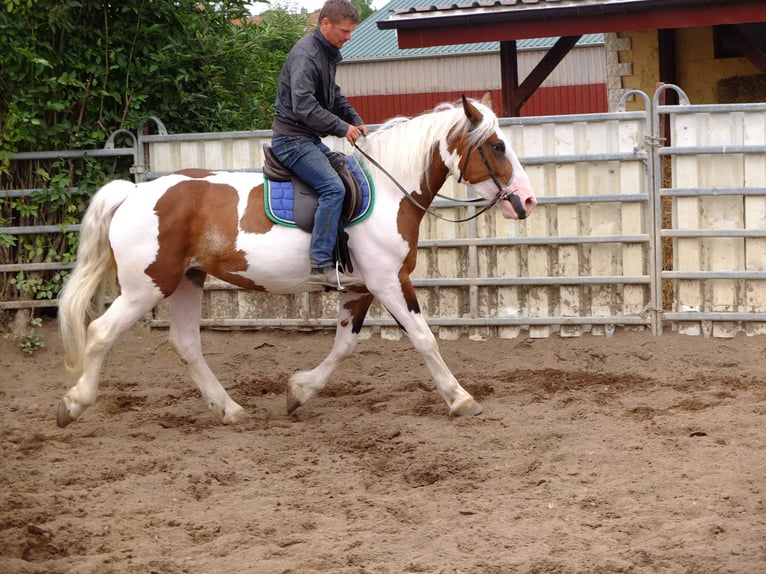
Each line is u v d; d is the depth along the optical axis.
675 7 10.88
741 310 9.00
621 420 6.63
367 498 5.18
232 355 9.09
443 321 9.34
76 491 5.36
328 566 4.31
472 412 6.81
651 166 8.95
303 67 6.32
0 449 6.29
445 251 9.38
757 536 4.48
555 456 5.84
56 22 9.37
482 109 6.56
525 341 9.15
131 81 9.92
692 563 4.24
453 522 4.84
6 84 9.55
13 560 4.36
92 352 6.50
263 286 6.62
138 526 4.85
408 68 22.41
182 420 7.01
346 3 6.36
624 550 4.39
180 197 6.47
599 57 21.06
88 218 6.54
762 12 10.62
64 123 9.68
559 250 9.22
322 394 7.80
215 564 4.34
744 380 7.73
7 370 8.67
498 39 11.48
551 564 4.24
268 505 5.12
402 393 7.68
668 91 13.24
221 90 10.92
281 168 6.55
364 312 7.06
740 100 13.20
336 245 6.45
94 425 6.84
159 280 6.44
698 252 9.00
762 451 5.77
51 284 9.81
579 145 9.09
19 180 9.82
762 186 8.87
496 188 6.57
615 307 9.20
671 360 8.42
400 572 4.23
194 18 10.37
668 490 5.18
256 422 6.92
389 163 6.61
